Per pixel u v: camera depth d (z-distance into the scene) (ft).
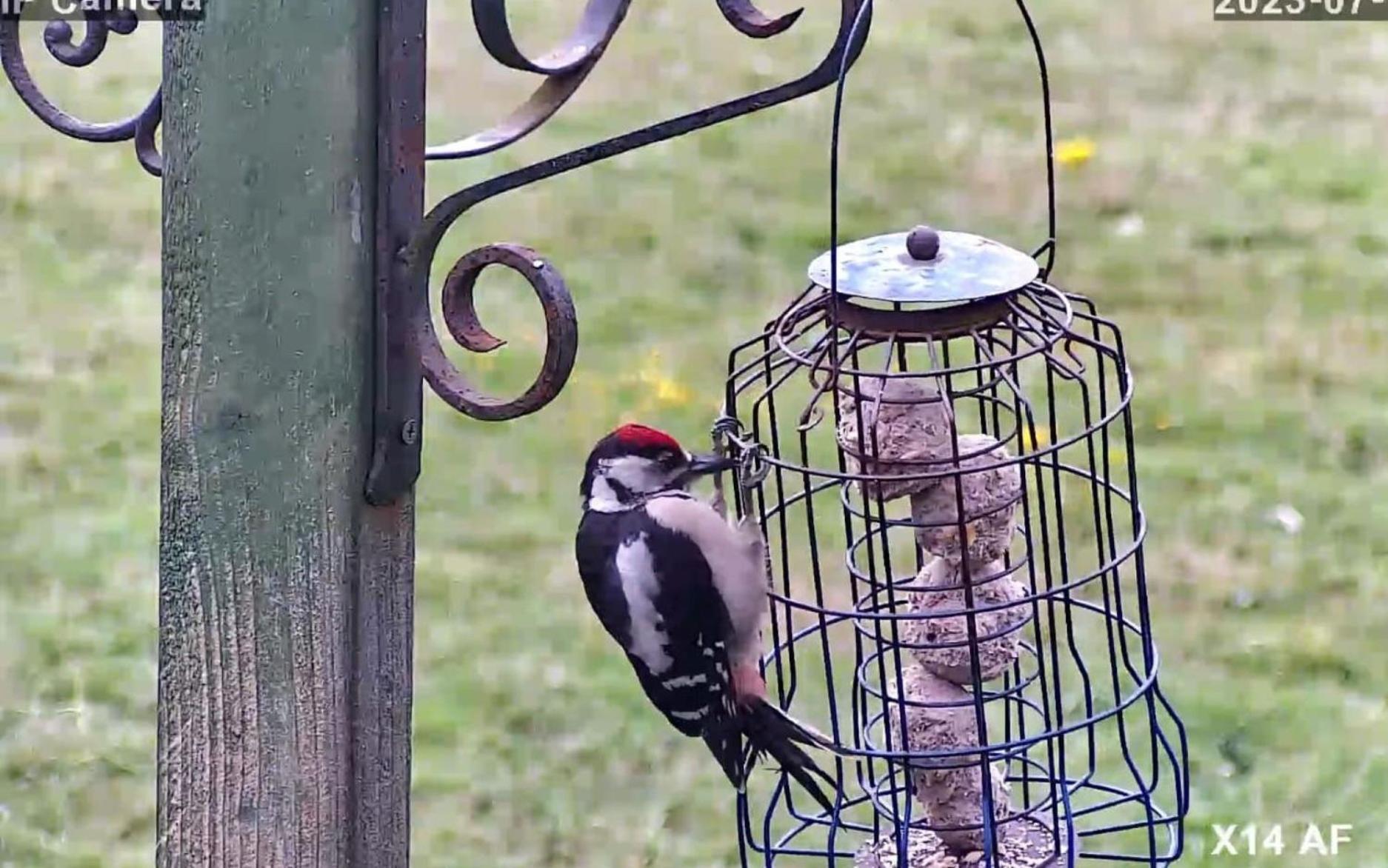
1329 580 21.21
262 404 8.36
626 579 12.75
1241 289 29.19
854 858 11.60
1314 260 30.17
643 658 12.76
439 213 8.23
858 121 35.88
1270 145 35.14
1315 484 23.32
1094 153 34.47
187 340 8.38
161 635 8.67
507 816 17.66
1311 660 19.77
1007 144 34.99
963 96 37.52
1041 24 42.24
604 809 17.75
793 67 38.63
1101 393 11.80
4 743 18.44
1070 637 11.97
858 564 20.86
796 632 19.97
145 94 35.96
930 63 39.40
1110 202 32.40
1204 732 18.57
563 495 23.06
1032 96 37.60
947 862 11.32
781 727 11.92
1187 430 24.66
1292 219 31.71
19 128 34.96
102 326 27.86
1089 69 39.22
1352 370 26.37
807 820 12.05
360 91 8.13
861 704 13.94
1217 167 34.04
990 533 11.07
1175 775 11.23
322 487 8.39
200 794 8.72
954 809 11.21
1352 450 24.16
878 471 10.87
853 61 9.47
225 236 8.25
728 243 30.53
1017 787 16.72
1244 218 31.83
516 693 19.30
